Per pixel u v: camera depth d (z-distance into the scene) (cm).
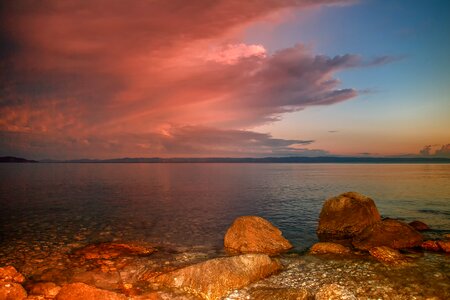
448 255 1925
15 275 1592
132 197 5284
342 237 2569
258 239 2234
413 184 7306
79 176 11719
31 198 5031
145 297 1379
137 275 1700
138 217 3475
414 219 3164
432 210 3694
